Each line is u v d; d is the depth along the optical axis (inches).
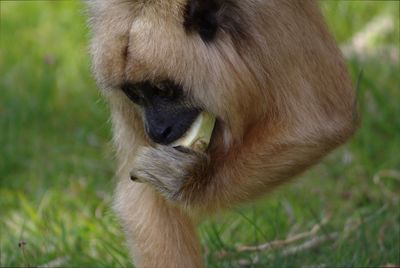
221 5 534.0
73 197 792.3
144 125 560.4
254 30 545.3
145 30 514.6
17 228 747.4
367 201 770.8
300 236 690.2
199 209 548.7
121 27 520.4
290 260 666.2
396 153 826.2
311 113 556.1
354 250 665.0
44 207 772.6
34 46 1067.3
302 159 551.5
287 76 553.6
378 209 733.9
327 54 573.3
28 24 1113.4
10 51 1052.5
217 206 550.0
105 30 525.0
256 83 548.4
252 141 552.7
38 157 872.9
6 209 788.6
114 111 593.6
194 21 522.9
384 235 692.1
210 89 532.4
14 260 686.5
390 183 790.5
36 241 724.0
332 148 567.2
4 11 1141.7
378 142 840.3
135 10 519.2
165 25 515.2
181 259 592.7
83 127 913.5
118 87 536.7
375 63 943.0
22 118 919.0
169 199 537.6
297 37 556.7
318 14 580.1
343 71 583.2
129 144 593.3
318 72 564.7
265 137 551.8
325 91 565.6
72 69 1013.8
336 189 793.6
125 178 602.2
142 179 540.1
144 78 520.7
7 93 962.7
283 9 553.9
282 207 745.0
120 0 522.6
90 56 558.9
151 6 516.4
